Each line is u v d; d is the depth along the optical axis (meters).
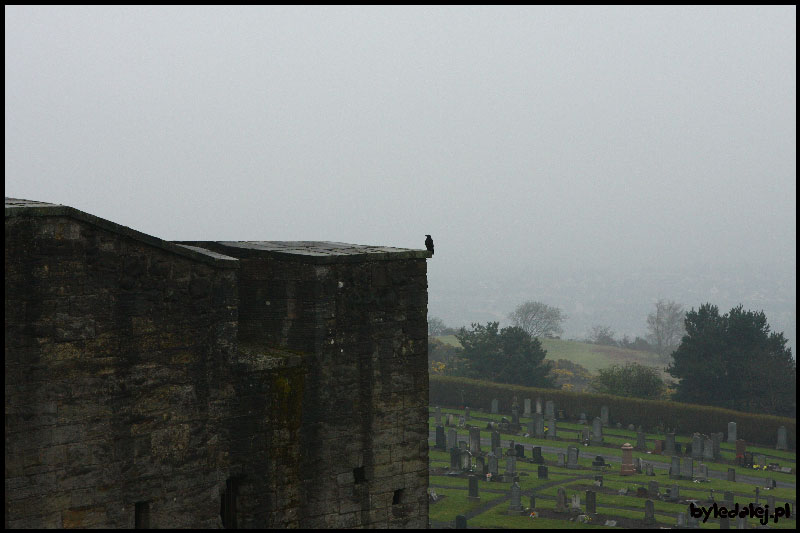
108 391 18.84
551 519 48.94
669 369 92.00
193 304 20.55
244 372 21.42
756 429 78.12
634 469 61.81
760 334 88.56
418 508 25.09
